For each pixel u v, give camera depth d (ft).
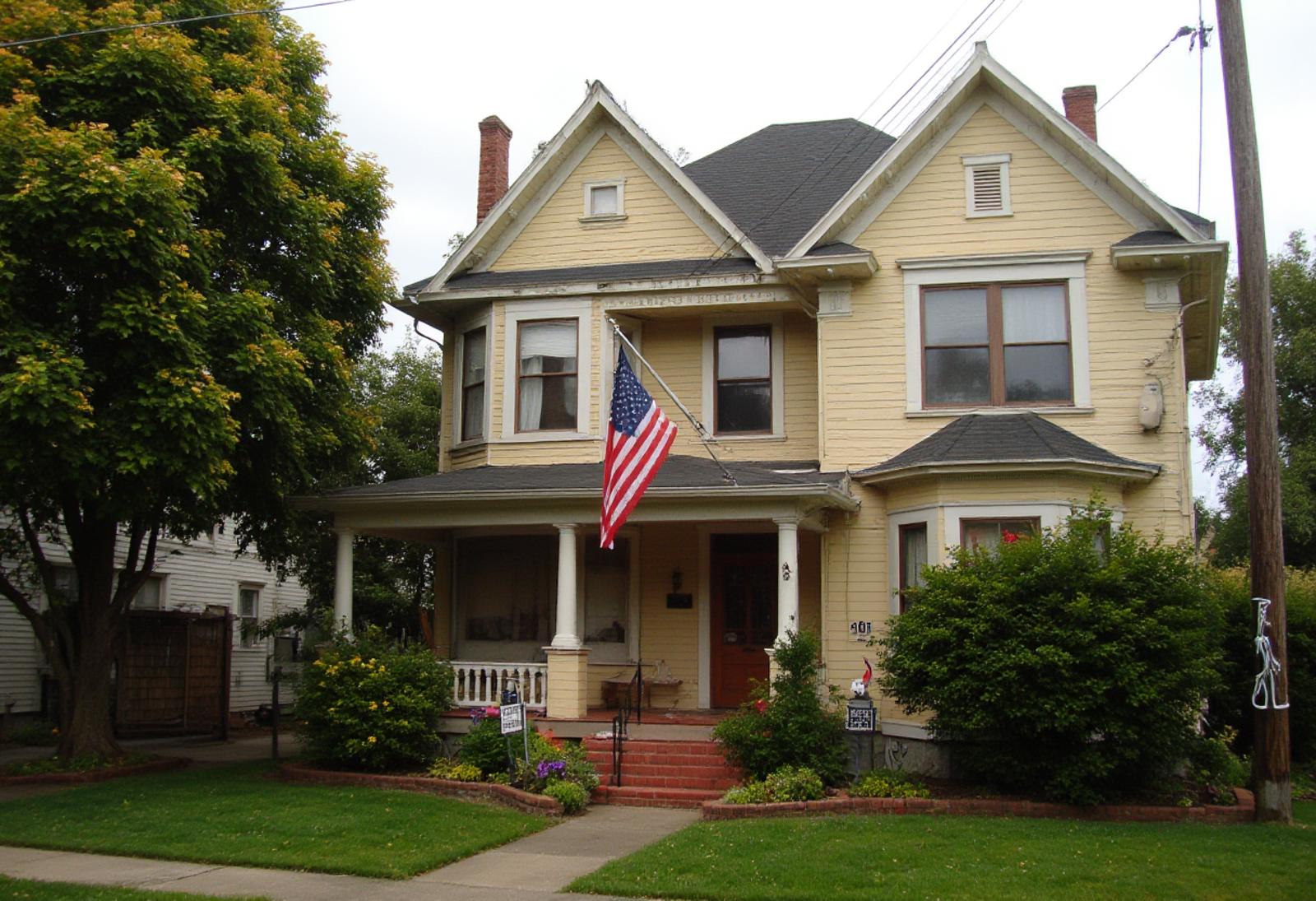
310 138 59.31
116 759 54.13
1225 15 42.78
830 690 48.55
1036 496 50.29
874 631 54.24
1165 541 52.19
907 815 40.55
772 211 66.08
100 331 43.24
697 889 30.25
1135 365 54.19
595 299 61.57
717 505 51.98
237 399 46.01
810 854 33.65
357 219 59.88
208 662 79.66
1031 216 56.34
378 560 84.74
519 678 54.19
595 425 60.59
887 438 56.29
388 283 61.26
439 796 45.47
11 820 40.27
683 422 62.13
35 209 41.34
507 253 65.36
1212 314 60.59
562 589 54.08
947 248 57.06
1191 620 41.16
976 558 44.68
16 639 74.59
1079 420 54.39
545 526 60.64
